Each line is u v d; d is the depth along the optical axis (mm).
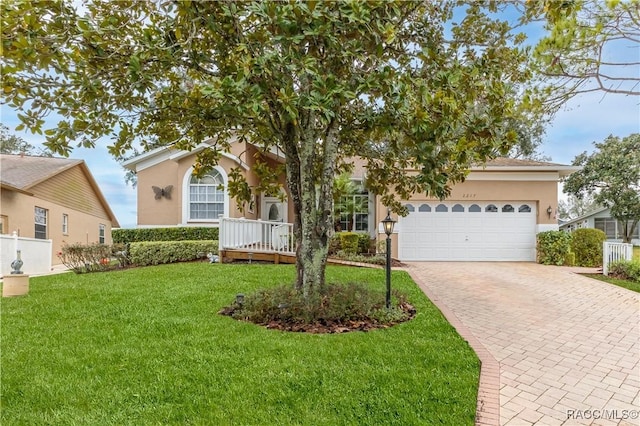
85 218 21453
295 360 3867
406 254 13469
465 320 5934
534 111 5152
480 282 9148
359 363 3834
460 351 4227
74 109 4477
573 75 4672
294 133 6117
